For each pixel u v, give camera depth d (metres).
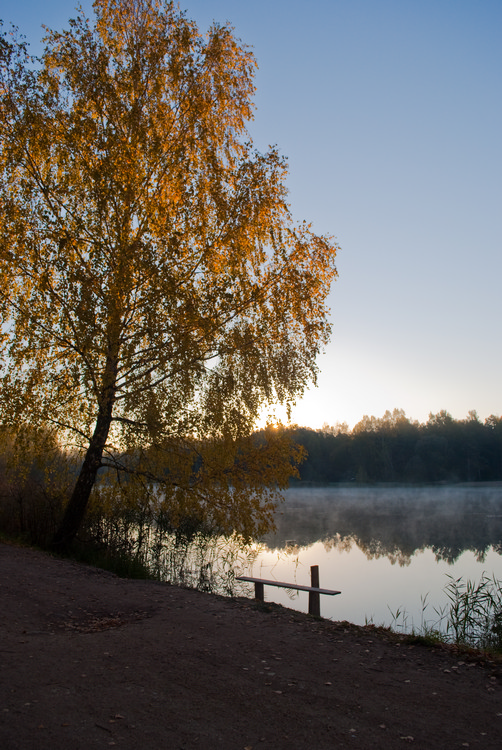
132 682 4.41
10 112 10.65
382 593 12.00
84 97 10.98
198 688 4.34
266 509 11.79
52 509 12.52
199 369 10.87
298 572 14.11
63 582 8.36
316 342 12.06
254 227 12.09
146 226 10.64
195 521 15.75
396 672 4.84
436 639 5.89
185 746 3.38
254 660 5.07
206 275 11.64
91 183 10.49
